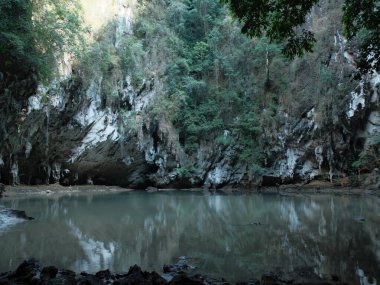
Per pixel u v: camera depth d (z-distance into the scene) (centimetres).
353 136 3125
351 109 3008
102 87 2584
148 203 1945
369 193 2605
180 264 748
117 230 1140
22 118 2138
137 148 2894
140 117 2831
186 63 3164
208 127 3109
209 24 3484
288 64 3250
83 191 2720
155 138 2988
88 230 1128
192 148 3125
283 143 3108
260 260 789
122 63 2731
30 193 2373
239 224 1269
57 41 2066
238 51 3328
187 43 3400
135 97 2823
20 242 938
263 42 3194
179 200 2138
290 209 1689
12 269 700
